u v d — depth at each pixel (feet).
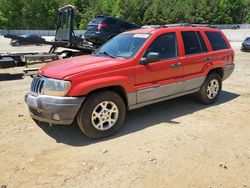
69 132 17.46
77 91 15.19
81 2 290.56
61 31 40.75
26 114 20.62
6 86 29.53
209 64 22.03
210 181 12.45
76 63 17.15
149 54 17.42
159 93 18.92
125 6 277.03
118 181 12.44
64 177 12.76
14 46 95.76
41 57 34.86
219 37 23.86
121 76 16.69
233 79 34.17
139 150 15.12
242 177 12.78
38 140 16.39
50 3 262.26
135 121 19.25
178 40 20.12
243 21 346.74
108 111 16.52
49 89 15.55
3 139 16.55
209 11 301.84
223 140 16.40
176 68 19.57
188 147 15.49
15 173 13.11
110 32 45.85
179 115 20.45
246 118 20.03
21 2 254.06
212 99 23.17
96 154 14.71
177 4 294.05
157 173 13.03
